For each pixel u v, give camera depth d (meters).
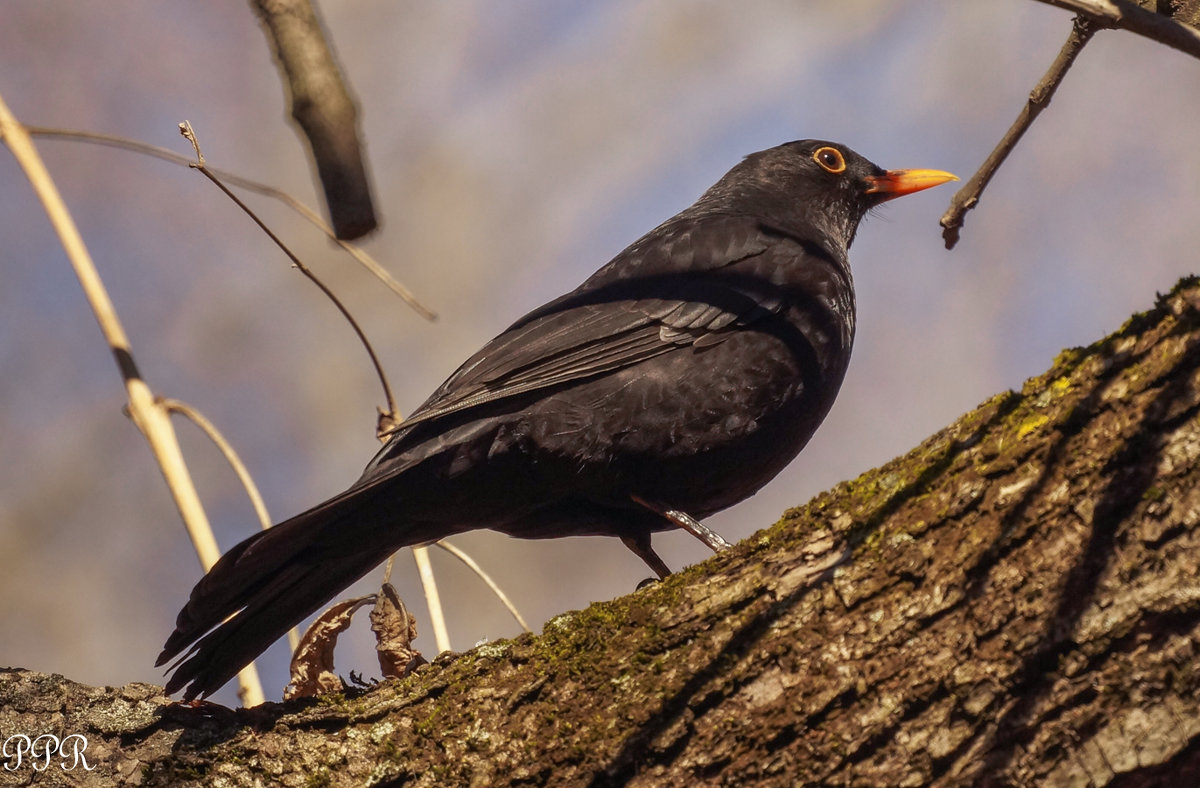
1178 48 4.96
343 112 4.27
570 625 6.19
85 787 6.11
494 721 6.03
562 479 8.67
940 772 5.25
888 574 5.62
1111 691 5.08
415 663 7.17
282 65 4.32
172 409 8.94
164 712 6.36
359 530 7.98
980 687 5.26
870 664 5.47
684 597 6.03
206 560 8.24
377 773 6.03
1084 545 5.29
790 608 5.75
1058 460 5.50
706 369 8.95
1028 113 6.62
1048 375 5.82
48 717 6.30
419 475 8.24
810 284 9.59
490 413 8.45
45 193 8.70
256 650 7.71
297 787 6.08
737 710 5.61
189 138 7.60
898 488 5.88
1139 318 5.68
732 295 9.21
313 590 8.07
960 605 5.42
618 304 9.13
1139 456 5.32
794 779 5.41
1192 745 4.96
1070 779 5.09
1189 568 5.07
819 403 9.48
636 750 5.68
